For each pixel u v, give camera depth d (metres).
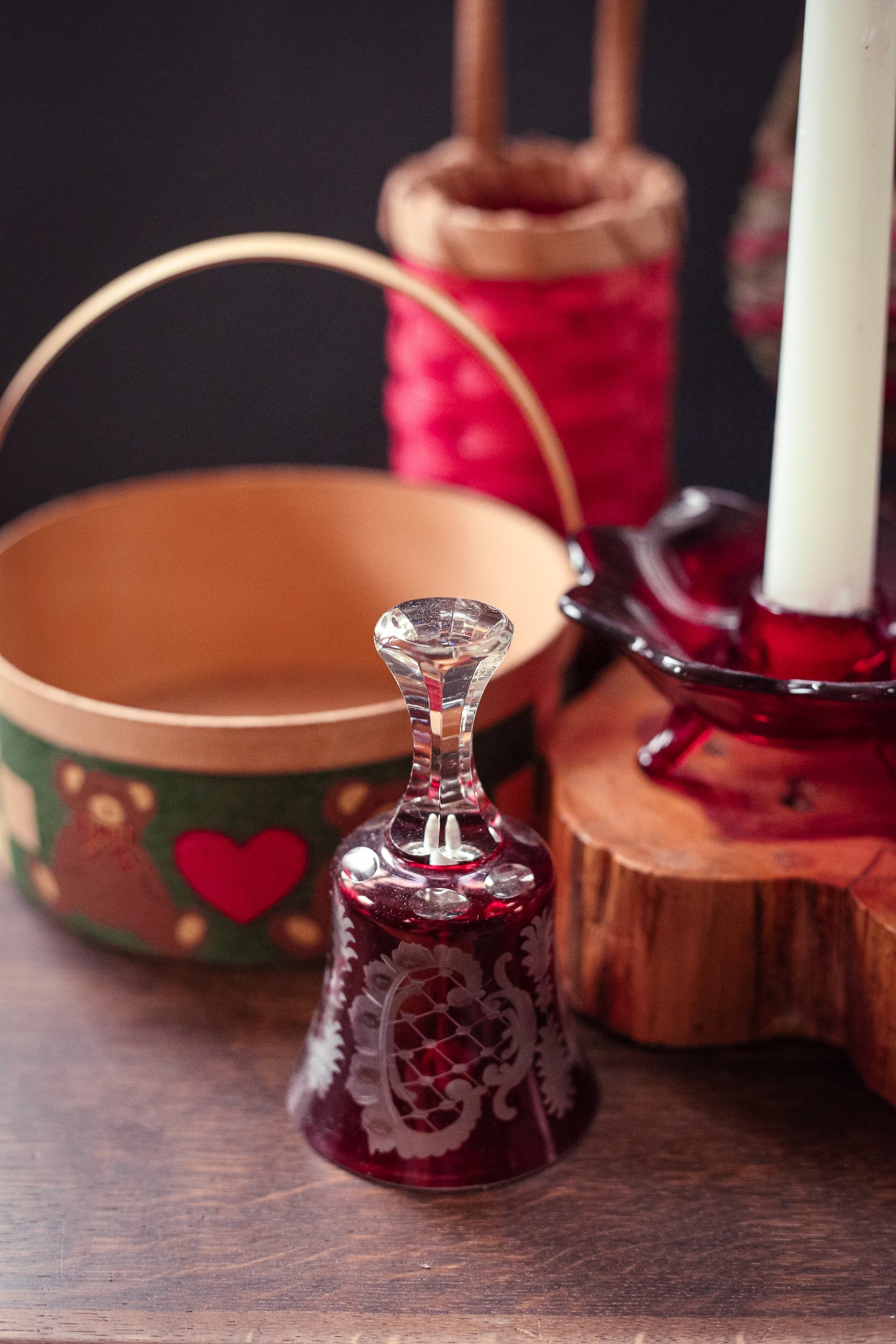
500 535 0.59
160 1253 0.46
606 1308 0.45
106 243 0.82
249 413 0.85
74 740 0.50
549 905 0.46
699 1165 0.48
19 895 0.56
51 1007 0.52
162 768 0.49
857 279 0.47
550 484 0.62
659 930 0.49
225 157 0.80
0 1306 0.45
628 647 0.47
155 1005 0.52
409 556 0.61
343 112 0.78
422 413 0.63
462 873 0.45
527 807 0.53
